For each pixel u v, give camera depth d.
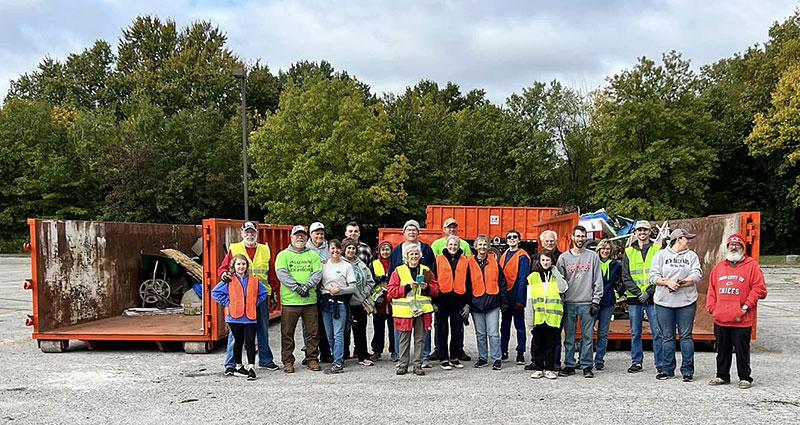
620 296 9.27
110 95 53.56
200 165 37.34
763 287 6.59
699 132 31.53
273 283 11.95
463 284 7.68
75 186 40.19
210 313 8.80
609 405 6.03
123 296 11.50
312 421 5.53
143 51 55.22
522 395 6.43
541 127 34.59
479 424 5.41
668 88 30.41
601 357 7.80
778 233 36.66
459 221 22.81
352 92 31.81
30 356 8.73
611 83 31.00
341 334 7.65
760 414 5.70
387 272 8.34
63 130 42.69
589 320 7.34
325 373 7.57
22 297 16.41
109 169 36.28
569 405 6.04
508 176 33.06
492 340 7.74
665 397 6.34
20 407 6.09
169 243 13.30
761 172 37.91
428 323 7.54
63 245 9.68
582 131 35.12
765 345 9.48
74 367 7.97
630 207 29.34
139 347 9.39
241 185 37.06
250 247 7.82
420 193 35.75
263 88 52.94
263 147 30.50
